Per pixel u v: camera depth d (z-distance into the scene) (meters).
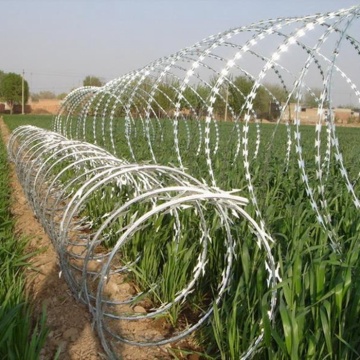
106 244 6.20
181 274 4.65
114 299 5.07
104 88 10.70
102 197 6.68
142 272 5.01
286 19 4.15
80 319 4.62
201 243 4.81
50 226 5.36
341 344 3.29
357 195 6.33
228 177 7.00
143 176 4.98
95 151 5.95
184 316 4.81
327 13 3.73
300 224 4.71
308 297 3.51
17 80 79.12
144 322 4.67
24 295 4.70
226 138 14.78
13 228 7.12
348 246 4.77
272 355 3.23
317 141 4.19
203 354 3.99
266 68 4.09
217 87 4.93
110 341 4.30
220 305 4.43
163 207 3.22
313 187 6.74
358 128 27.92
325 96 4.11
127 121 9.03
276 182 7.34
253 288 3.99
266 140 14.30
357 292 3.25
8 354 3.28
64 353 4.11
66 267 4.62
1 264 5.17
